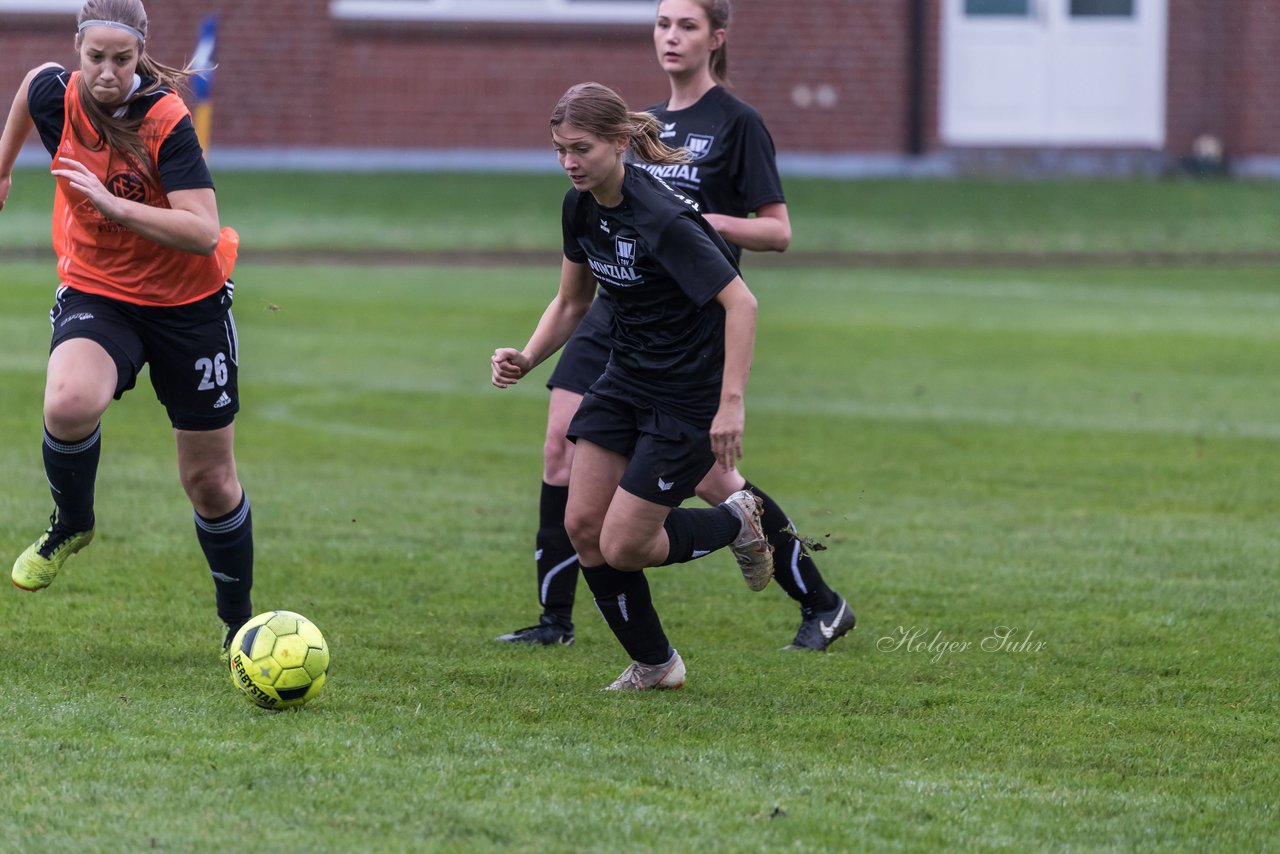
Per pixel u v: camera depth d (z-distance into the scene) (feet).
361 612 69.05
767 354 158.71
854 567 80.33
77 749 47.42
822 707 56.08
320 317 174.09
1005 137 311.27
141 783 44.68
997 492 100.17
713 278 53.72
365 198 259.19
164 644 61.52
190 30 276.82
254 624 52.80
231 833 41.32
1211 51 310.24
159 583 72.08
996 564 81.25
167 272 56.08
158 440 111.55
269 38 279.08
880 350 162.40
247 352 152.87
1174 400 137.08
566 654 64.13
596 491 56.59
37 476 95.81
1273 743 52.80
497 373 59.82
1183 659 63.93
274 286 195.21
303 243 228.43
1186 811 45.65
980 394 138.62
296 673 51.93
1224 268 235.81
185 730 49.75
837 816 44.16
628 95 290.97
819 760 49.49
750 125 67.36
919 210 270.87
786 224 67.31
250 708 52.65
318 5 280.10
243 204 249.34
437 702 54.60
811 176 289.94
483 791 45.01
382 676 58.23
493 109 288.71
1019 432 121.49
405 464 105.91
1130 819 44.83
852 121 297.94
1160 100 311.88
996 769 49.26
